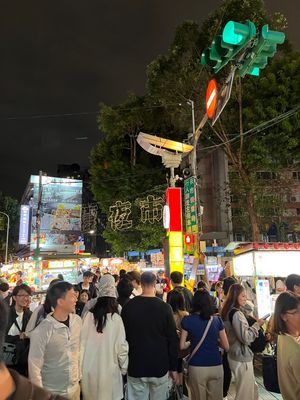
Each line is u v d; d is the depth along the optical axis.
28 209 43.88
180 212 11.34
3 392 1.02
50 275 18.62
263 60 5.41
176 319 5.39
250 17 17.61
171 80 19.66
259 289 7.81
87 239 55.94
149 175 26.62
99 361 3.70
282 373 2.95
